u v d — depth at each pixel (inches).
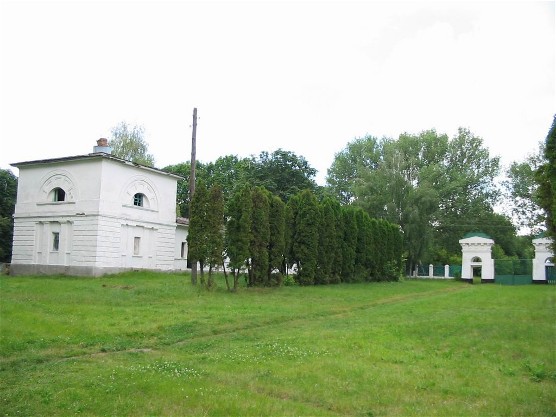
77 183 1362.0
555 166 433.7
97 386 333.1
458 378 378.9
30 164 1432.1
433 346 505.4
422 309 843.4
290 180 2158.0
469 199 2696.9
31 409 288.8
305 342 507.5
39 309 648.4
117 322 586.2
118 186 1378.0
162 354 455.5
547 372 397.7
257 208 1143.6
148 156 2336.4
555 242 495.8
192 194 1130.7
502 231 2620.6
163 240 1535.4
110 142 2268.7
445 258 2669.8
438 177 2546.8
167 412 285.0
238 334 569.3
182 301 823.7
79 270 1311.5
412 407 307.0
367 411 298.8
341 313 785.6
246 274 1200.2
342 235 1498.5
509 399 325.7
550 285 1727.4
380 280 1701.5
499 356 460.1
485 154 2733.8
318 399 320.5
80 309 672.4
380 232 1726.1
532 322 665.0
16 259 1448.1
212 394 317.7
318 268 1362.0
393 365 416.2
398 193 2223.2
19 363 406.9
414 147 2711.6
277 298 948.6
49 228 1407.5
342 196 2979.8
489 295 1168.8
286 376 367.9
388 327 615.8
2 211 1667.1
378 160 2869.1
